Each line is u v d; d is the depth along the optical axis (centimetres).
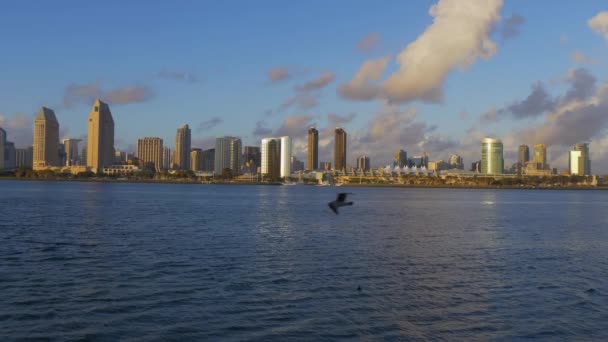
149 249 6719
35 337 3431
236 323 3753
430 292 4672
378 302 4328
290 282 4938
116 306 4075
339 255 6494
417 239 8288
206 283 4825
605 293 4700
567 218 13800
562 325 3841
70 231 8656
